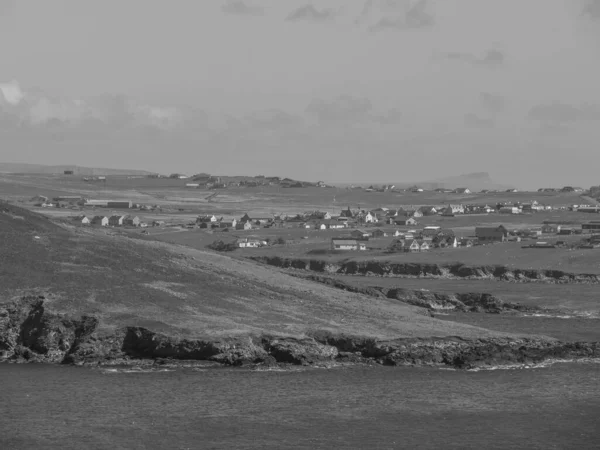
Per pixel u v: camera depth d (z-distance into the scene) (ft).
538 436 492.95
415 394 573.74
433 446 474.08
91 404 533.14
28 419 503.20
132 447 461.78
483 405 552.00
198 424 501.15
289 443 473.67
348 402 551.59
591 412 539.70
